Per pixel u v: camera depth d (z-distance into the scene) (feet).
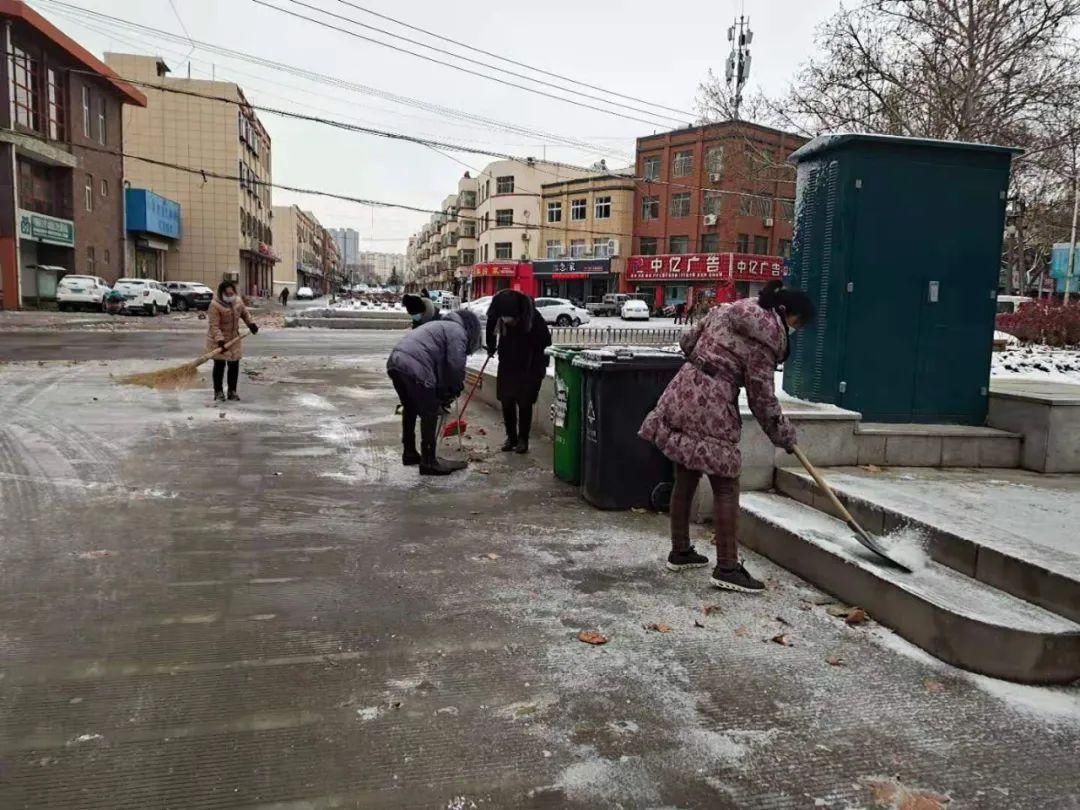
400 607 12.44
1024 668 10.44
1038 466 18.98
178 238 183.52
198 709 9.27
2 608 11.88
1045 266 175.42
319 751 8.52
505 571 14.19
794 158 22.57
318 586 13.19
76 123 124.88
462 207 273.13
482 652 10.96
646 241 188.85
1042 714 9.71
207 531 15.83
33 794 7.64
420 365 20.67
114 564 13.83
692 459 13.28
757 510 16.16
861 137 19.86
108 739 8.60
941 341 20.83
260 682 9.95
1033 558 11.74
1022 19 71.56
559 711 9.49
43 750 8.36
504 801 7.80
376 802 7.71
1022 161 71.97
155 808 7.52
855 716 9.58
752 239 172.55
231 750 8.49
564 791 7.98
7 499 17.48
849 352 20.44
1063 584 11.01
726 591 13.51
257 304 181.88
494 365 37.11
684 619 12.30
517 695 9.83
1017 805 7.99
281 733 8.84
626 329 54.08
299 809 7.58
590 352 19.48
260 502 18.06
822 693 10.11
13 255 109.29
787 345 13.32
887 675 10.63
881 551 12.89
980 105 72.08
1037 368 39.63
